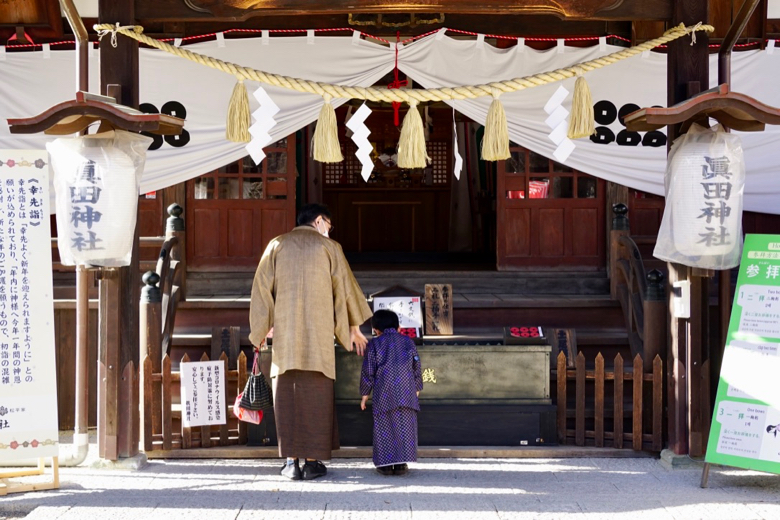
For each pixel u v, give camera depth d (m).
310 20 7.11
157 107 6.46
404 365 4.84
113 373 4.92
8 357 4.39
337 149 4.54
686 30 4.87
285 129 6.50
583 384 5.44
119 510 4.09
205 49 6.50
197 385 5.25
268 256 4.93
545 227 7.65
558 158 4.72
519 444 5.41
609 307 6.66
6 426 4.36
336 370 5.44
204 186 7.55
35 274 4.45
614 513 4.07
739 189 4.60
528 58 6.56
